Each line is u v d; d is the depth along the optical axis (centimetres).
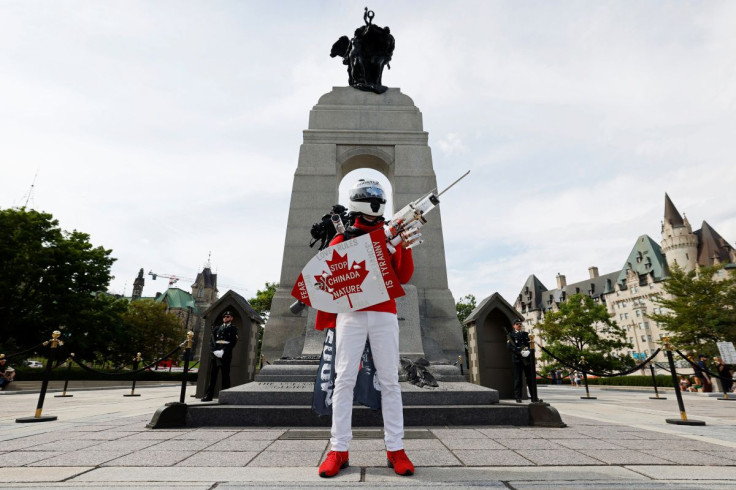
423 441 451
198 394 1241
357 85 1460
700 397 1545
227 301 1298
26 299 2819
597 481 275
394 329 348
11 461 342
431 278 1195
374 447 420
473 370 1271
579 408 958
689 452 385
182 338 5538
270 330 1115
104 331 3117
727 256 6969
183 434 499
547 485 266
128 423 611
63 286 2875
